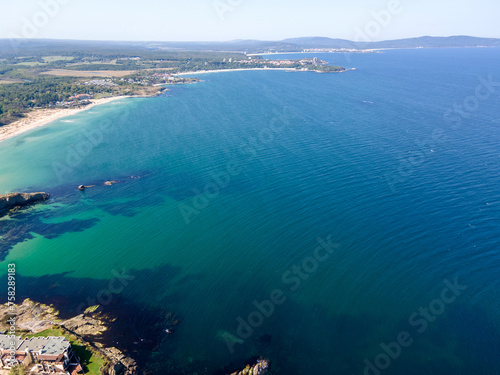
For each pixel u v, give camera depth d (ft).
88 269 231.91
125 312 194.49
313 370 161.48
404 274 215.10
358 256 232.32
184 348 172.86
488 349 168.55
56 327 179.42
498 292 197.98
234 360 167.02
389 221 266.16
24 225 287.48
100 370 153.28
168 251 248.93
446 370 159.84
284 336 179.11
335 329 182.19
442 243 238.48
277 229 266.36
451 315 186.70
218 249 248.32
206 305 199.72
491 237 240.94
